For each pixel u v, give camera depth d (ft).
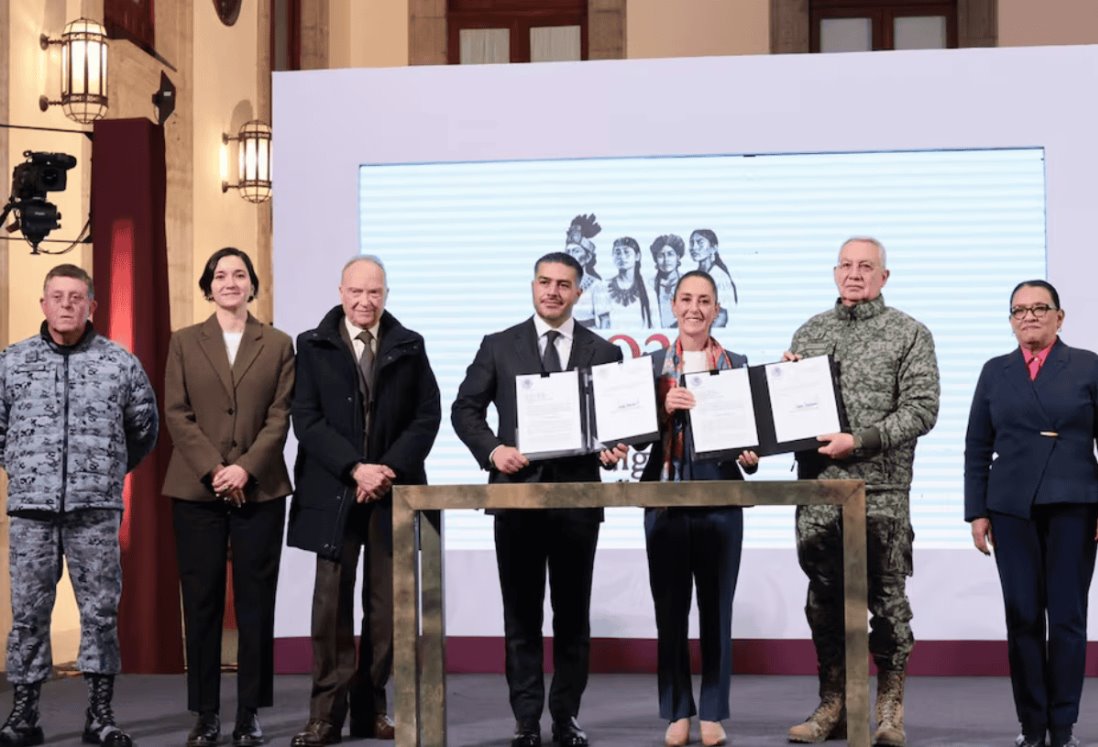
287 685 18.37
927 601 18.86
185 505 13.92
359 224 19.84
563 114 19.67
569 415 12.69
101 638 14.05
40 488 13.80
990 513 13.30
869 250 13.65
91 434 13.99
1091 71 19.01
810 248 19.35
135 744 14.03
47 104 23.32
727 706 13.65
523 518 13.52
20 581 13.92
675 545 13.51
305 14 36.27
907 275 19.19
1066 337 18.88
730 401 12.73
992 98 19.12
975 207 19.16
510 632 13.57
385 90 19.86
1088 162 18.98
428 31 38.06
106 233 19.95
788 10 36.60
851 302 13.67
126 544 19.12
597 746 13.73
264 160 32.42
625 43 37.06
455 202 19.79
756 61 19.44
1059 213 18.95
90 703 14.11
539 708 13.55
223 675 19.10
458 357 19.69
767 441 12.62
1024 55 19.10
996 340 19.06
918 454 19.01
